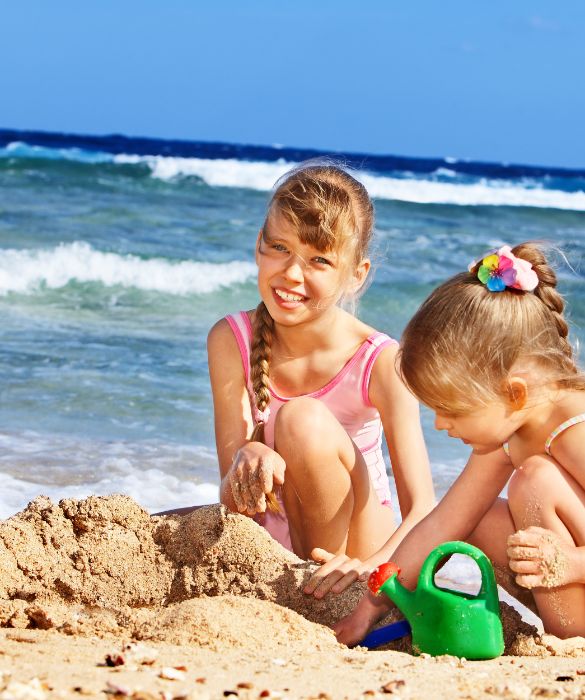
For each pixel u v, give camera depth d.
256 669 2.26
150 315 9.60
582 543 2.65
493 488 2.90
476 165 65.00
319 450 3.02
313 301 3.33
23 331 8.40
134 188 19.19
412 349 2.69
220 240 14.18
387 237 15.68
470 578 3.86
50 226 14.06
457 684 2.18
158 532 3.08
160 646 2.45
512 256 2.70
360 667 2.34
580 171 68.31
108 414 5.98
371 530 3.26
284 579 2.93
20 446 5.22
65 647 2.37
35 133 64.25
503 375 2.62
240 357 3.62
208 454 5.35
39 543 3.00
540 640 2.65
